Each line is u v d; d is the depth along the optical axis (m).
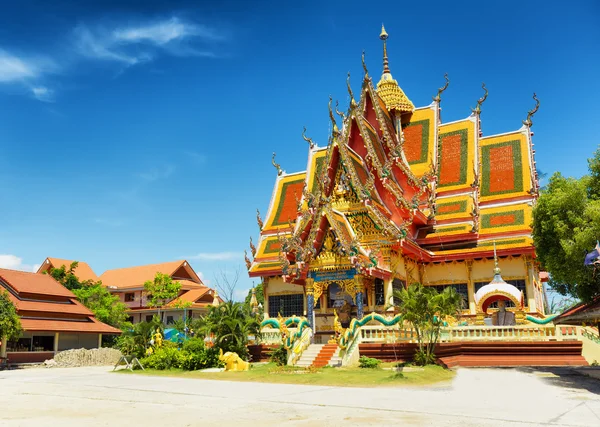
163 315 78.75
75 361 42.47
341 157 34.72
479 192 41.81
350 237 33.22
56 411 15.84
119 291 82.69
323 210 32.28
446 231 39.72
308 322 31.98
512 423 12.61
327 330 36.41
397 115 46.44
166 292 72.75
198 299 79.69
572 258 22.81
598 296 23.70
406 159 44.72
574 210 23.77
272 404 16.56
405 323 28.30
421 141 45.12
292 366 28.11
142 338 35.16
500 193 40.97
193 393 19.86
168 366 31.20
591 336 28.34
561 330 28.22
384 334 28.08
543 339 28.31
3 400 18.91
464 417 13.52
